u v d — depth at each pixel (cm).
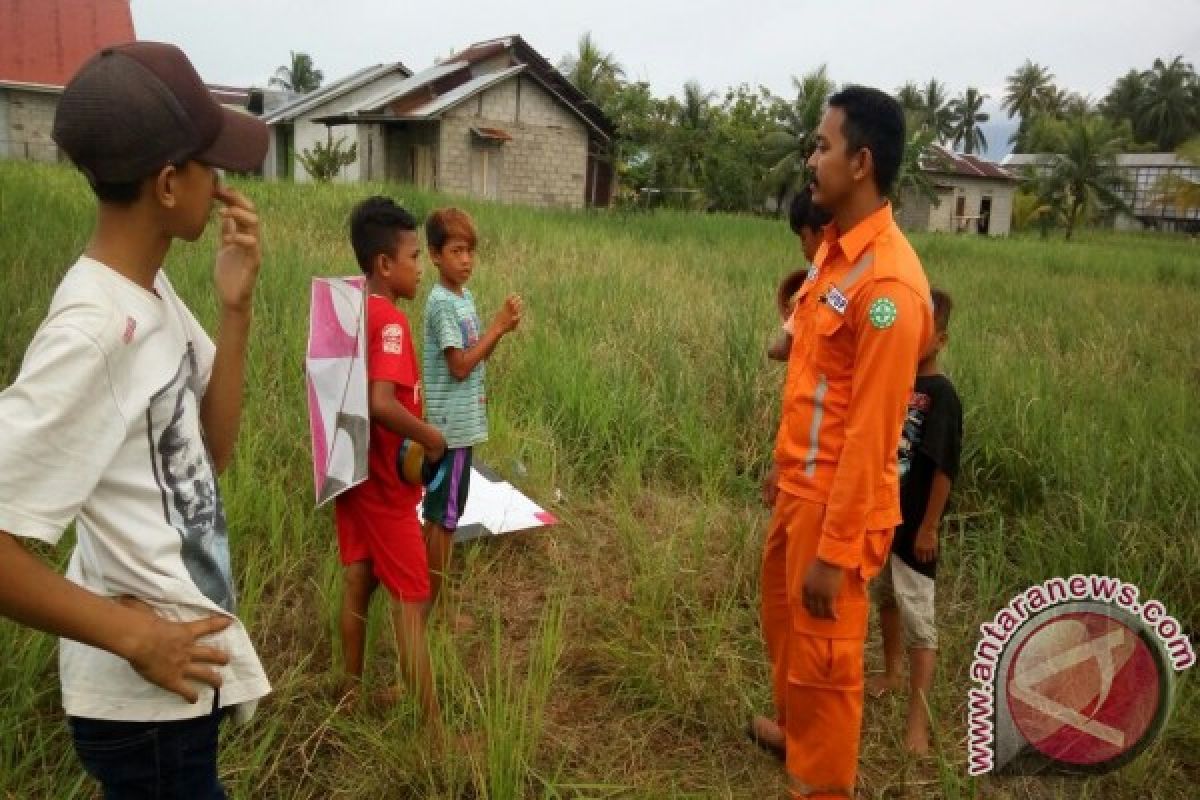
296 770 284
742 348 679
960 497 504
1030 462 500
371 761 287
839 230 257
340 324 288
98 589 171
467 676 314
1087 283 1443
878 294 238
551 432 550
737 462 567
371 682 322
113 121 158
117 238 168
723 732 323
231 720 289
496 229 1370
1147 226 6391
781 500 280
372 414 287
